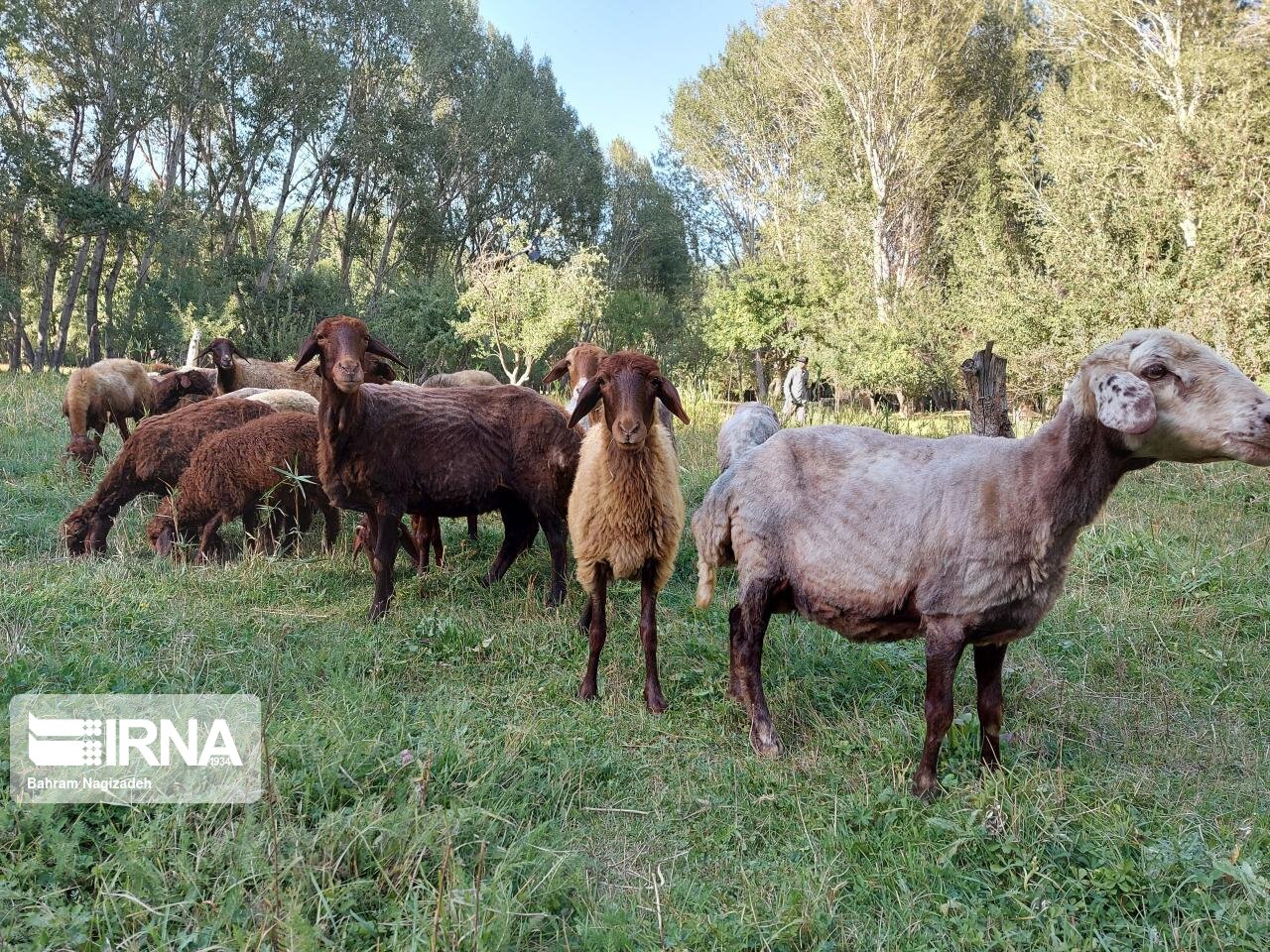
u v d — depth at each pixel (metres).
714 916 2.90
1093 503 3.51
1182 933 2.86
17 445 10.41
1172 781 4.00
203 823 3.04
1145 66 20.44
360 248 40.09
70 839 2.86
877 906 3.10
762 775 4.01
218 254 31.69
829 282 23.86
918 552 3.82
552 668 5.22
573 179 43.53
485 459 6.40
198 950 2.47
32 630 4.71
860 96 25.94
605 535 4.74
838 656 5.38
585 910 2.94
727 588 6.85
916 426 15.96
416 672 4.99
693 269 43.50
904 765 4.06
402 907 2.71
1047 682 5.10
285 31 30.20
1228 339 13.69
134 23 26.94
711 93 34.59
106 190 26.83
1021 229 23.47
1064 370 15.60
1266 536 7.46
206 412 7.86
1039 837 3.37
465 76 38.16
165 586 6.04
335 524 7.63
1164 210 14.71
